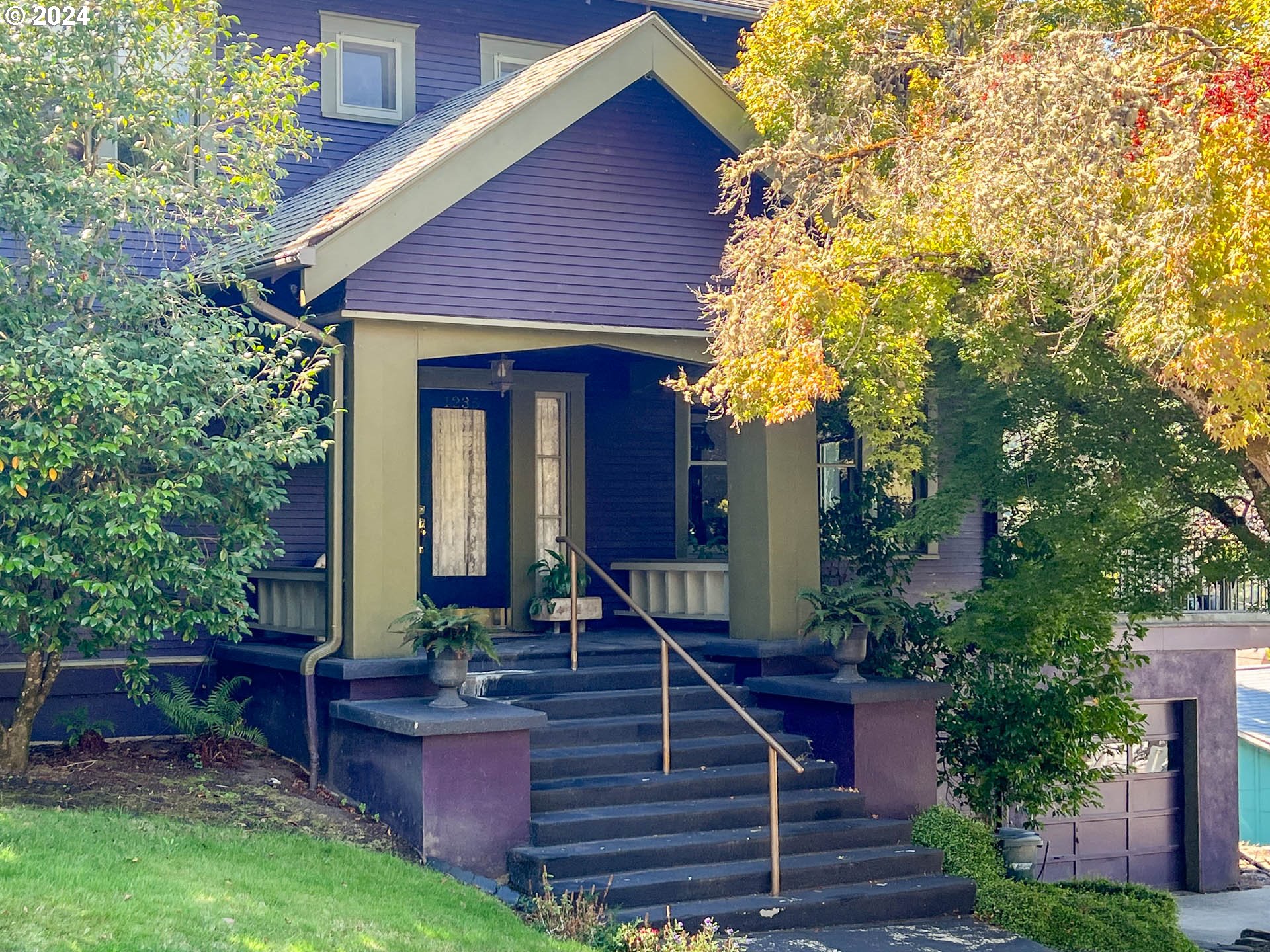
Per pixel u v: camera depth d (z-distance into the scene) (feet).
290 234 38.78
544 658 41.70
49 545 31.83
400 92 52.60
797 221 37.32
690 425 55.88
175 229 35.70
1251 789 78.64
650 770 37.22
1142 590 42.52
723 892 32.37
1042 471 41.52
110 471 33.17
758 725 36.83
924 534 42.16
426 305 38.22
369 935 25.25
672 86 41.19
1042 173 31.30
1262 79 29.78
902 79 45.42
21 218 32.71
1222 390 28.60
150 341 32.83
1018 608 41.42
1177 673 60.39
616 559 53.62
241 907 25.21
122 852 27.48
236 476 33.65
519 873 32.12
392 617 37.52
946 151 36.01
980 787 45.44
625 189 41.73
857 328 36.83
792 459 43.29
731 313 36.52
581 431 52.75
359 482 37.32
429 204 37.37
